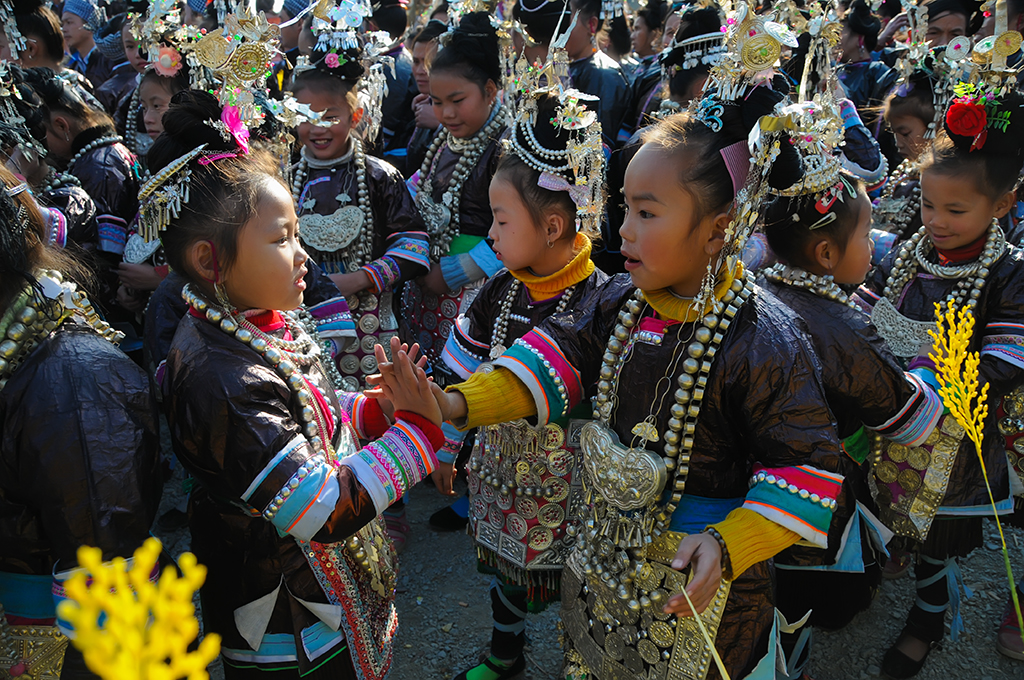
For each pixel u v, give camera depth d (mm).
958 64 2285
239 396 1430
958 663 2539
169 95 3256
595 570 1583
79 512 1328
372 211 3098
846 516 1962
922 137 3104
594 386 1725
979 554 3055
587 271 2137
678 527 1510
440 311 3312
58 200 2795
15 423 1336
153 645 616
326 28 2855
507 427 2105
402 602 2861
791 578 2055
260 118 1658
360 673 1671
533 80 2318
